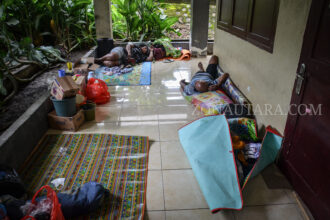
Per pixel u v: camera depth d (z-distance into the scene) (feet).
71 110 10.84
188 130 9.99
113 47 21.15
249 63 11.13
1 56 12.27
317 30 6.36
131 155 9.47
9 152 8.18
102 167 8.87
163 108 12.91
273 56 8.89
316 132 6.66
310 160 7.00
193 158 8.60
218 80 13.19
